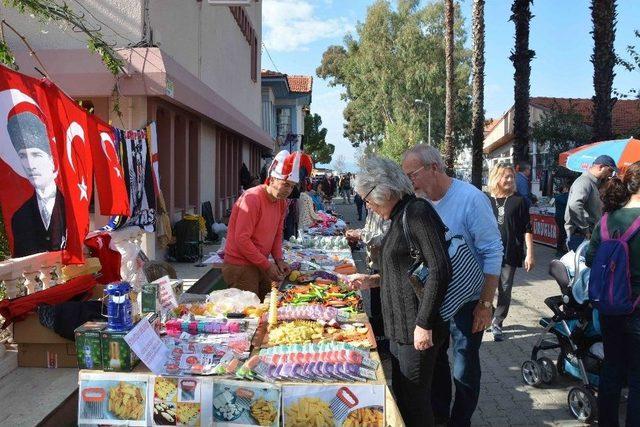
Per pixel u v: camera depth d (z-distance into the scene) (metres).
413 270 2.83
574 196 6.56
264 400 2.70
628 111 28.17
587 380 4.40
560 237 10.95
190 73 9.99
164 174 9.80
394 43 47.28
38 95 3.81
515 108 16.67
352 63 50.81
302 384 2.70
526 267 6.21
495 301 8.26
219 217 14.26
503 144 39.06
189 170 11.80
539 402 4.73
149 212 7.30
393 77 46.78
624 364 3.69
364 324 3.67
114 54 7.19
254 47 21.09
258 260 4.57
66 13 6.58
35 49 8.02
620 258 3.48
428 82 45.34
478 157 19.84
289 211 10.96
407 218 2.81
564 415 4.48
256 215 4.66
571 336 4.58
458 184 3.72
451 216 3.66
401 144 44.56
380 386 2.70
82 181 4.30
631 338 3.51
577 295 4.40
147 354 2.80
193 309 3.88
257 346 3.22
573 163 9.65
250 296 4.14
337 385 2.70
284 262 5.13
